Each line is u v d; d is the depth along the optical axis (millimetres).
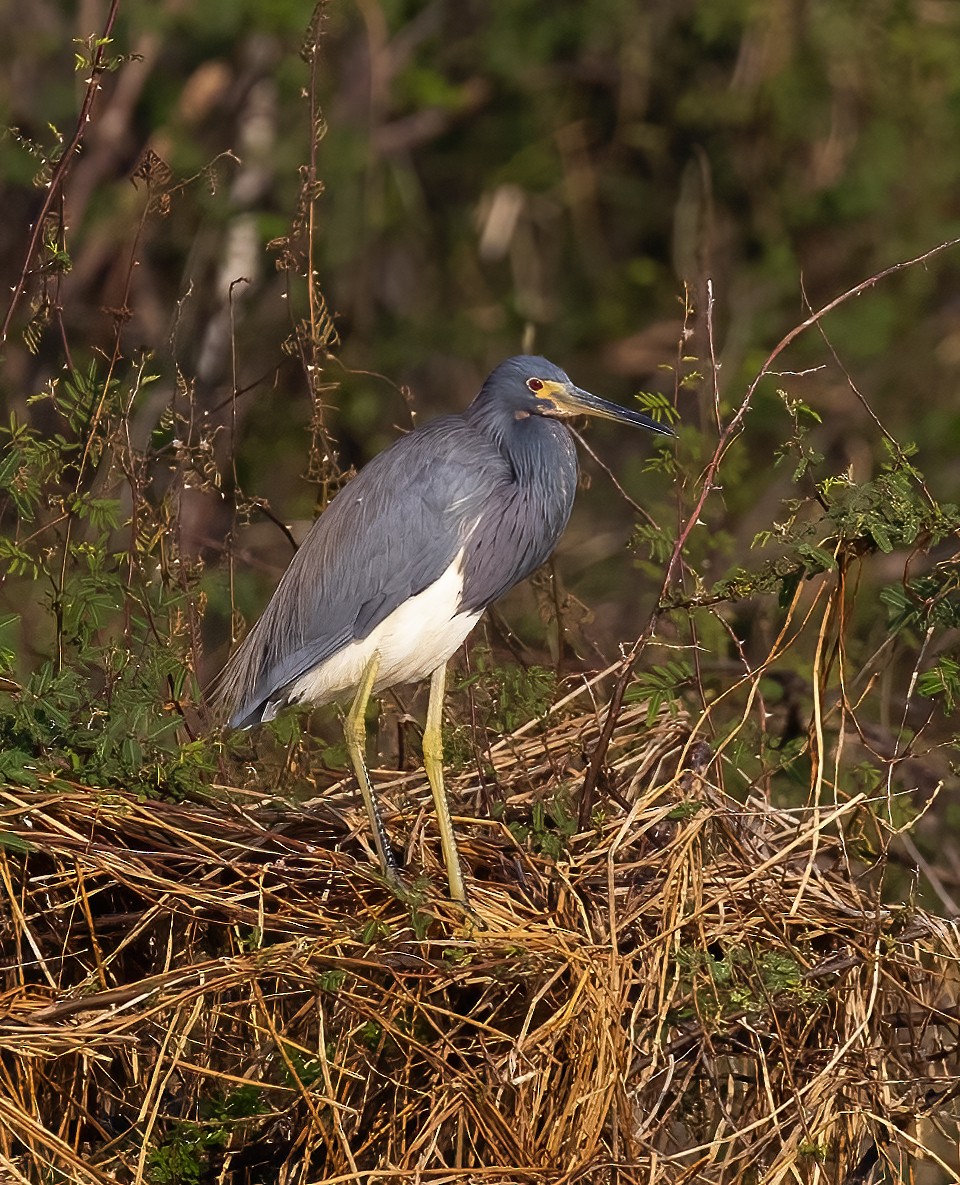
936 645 11023
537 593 11930
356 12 20453
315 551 9906
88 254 17953
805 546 8555
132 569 9961
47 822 8117
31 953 8000
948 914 9703
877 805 9477
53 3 20625
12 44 19891
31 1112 7445
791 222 19859
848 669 10734
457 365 20656
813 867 8859
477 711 10305
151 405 14594
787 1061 7969
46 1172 7539
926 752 9258
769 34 20078
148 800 8500
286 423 15164
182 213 17016
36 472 9609
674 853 8539
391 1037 7914
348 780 10133
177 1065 7551
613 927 8125
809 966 8477
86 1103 7895
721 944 8391
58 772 8531
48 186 10133
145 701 9000
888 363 18641
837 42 19703
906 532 8641
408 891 8219
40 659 10344
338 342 11391
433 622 9750
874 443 17688
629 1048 7773
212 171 11203
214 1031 8039
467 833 9188
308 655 9812
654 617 9016
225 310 17078
